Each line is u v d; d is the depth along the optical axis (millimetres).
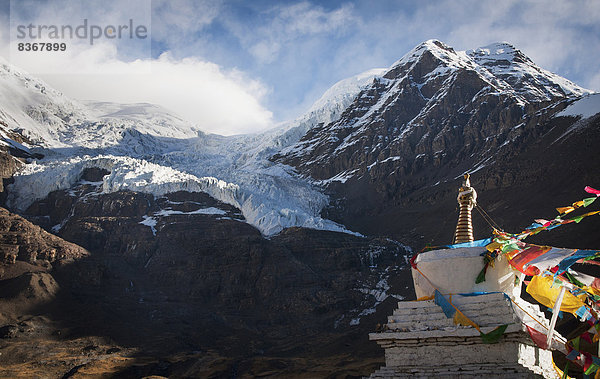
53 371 58656
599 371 18516
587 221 77125
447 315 20000
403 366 20234
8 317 68562
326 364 63469
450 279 20453
